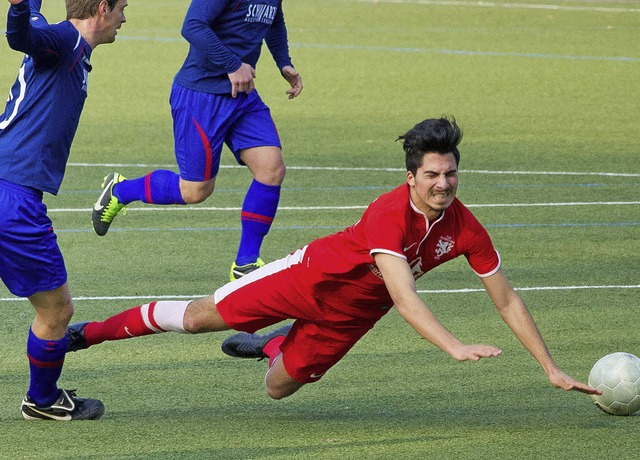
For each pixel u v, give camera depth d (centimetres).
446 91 4591
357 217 2545
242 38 1892
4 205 1282
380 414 1376
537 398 1445
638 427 1300
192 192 1917
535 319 1831
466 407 1405
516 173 3047
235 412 1384
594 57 5638
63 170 1338
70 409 1336
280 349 1362
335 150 3338
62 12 6750
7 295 1933
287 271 1289
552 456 1190
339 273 1245
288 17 7319
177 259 2183
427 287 2016
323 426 1317
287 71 2080
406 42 6169
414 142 1156
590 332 1764
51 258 1307
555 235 2406
